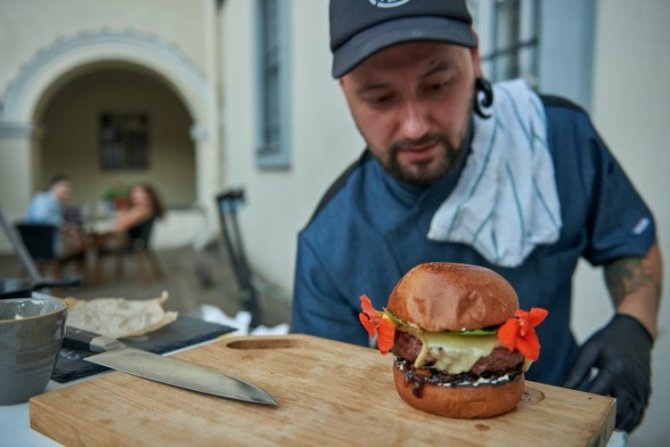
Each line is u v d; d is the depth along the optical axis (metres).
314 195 4.58
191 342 1.11
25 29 9.21
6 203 9.41
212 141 8.70
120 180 14.63
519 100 1.30
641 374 1.05
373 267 1.26
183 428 0.73
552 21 2.04
